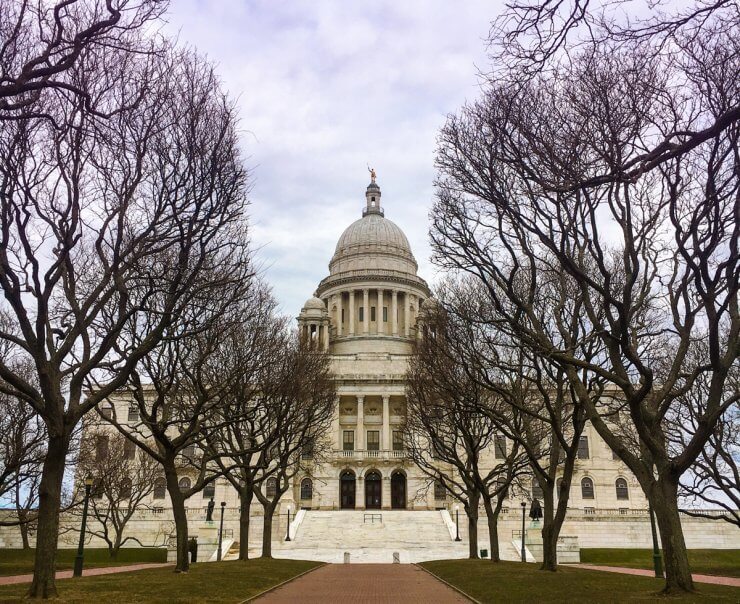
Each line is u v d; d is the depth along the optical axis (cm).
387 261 13238
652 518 3769
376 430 10725
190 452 9625
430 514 8788
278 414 4328
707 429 2333
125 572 3709
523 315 3309
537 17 1496
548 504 3700
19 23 1770
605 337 2692
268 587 3050
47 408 2272
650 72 2066
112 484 6694
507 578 3178
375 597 2752
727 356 2367
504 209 2541
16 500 5056
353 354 11781
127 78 2417
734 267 2386
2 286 2198
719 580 3700
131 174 2555
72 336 2358
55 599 2200
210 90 2642
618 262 3419
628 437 4903
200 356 3572
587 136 2148
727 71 1998
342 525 8331
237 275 3403
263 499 5328
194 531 7812
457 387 3838
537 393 4819
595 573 3506
